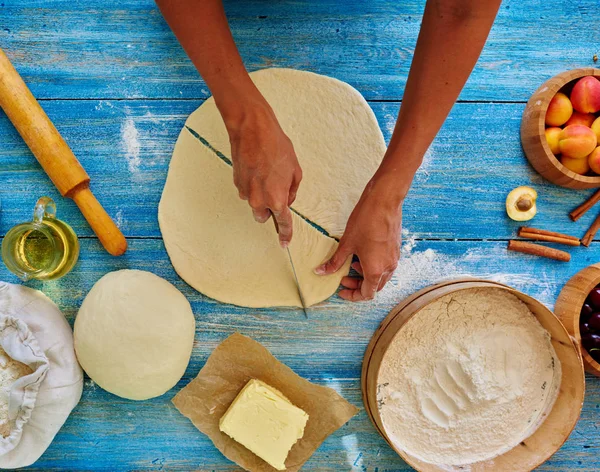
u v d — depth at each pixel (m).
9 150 1.12
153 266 1.13
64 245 1.05
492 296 1.09
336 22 1.17
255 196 0.82
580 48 1.18
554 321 1.04
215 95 0.81
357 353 1.14
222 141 1.10
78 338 1.05
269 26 1.16
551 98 1.09
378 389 1.07
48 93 1.13
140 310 1.03
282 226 0.88
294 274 1.09
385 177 0.86
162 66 1.14
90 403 1.12
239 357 1.10
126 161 1.13
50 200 1.04
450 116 1.17
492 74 1.18
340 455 1.13
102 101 1.14
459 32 0.68
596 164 1.09
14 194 1.12
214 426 1.09
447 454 1.09
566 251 1.17
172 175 1.10
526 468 1.06
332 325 1.14
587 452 1.16
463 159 1.17
